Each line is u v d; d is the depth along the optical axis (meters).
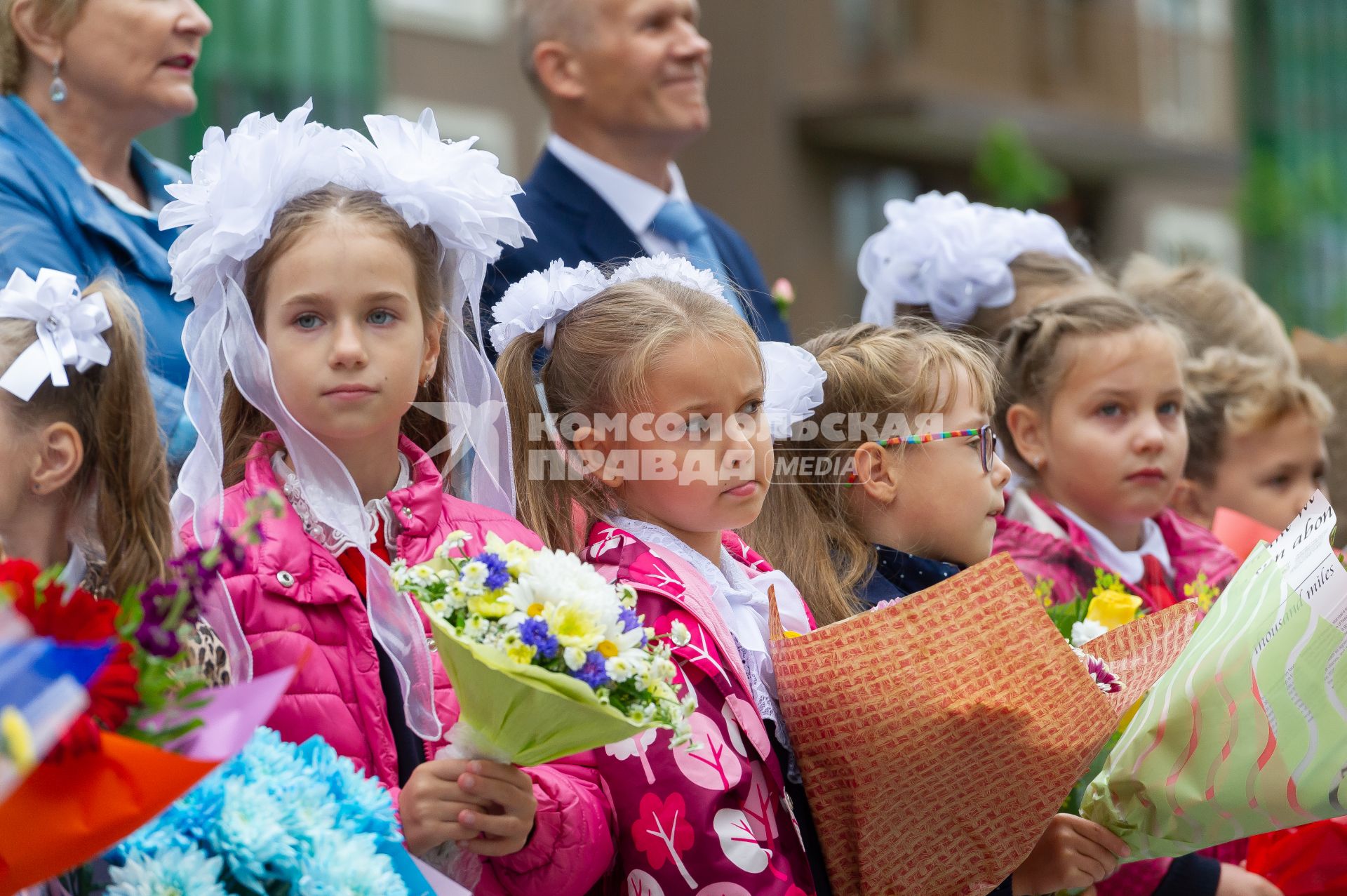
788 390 4.17
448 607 2.92
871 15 20.30
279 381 3.47
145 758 2.42
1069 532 5.09
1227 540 5.60
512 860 3.26
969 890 3.65
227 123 8.57
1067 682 3.52
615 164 6.04
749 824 3.38
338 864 2.74
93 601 2.55
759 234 20.34
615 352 3.70
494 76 17.17
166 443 3.72
